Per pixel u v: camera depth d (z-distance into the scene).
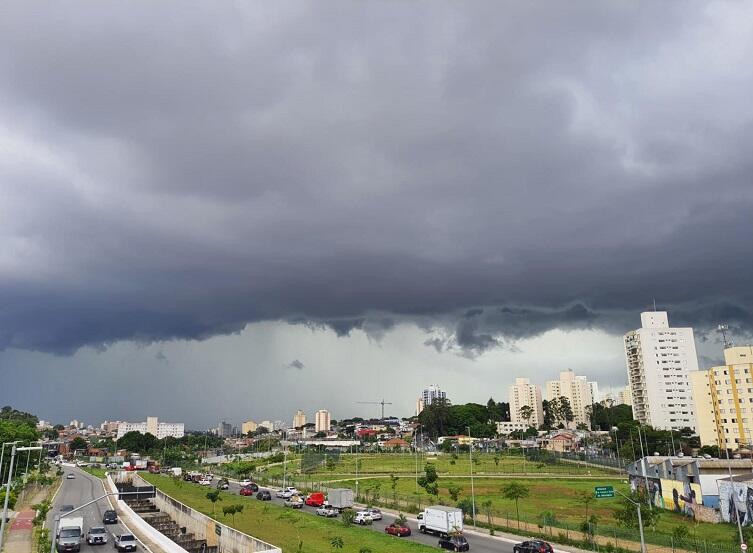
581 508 105.50
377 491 124.12
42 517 90.31
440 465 197.12
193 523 87.81
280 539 76.38
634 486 121.75
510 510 102.19
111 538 80.50
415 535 81.31
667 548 67.00
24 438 155.25
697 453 196.12
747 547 64.69
